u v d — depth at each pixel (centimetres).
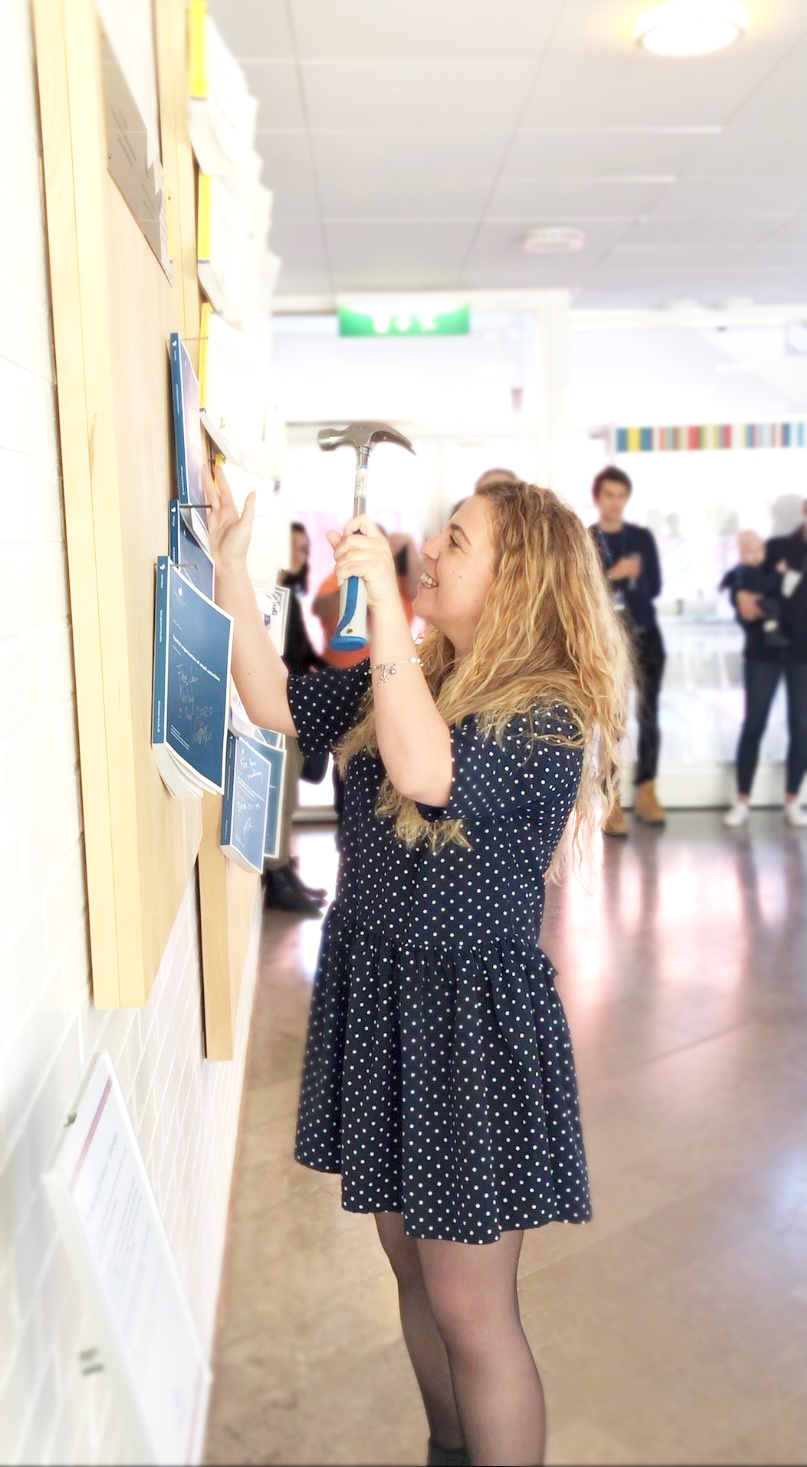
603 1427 82
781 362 556
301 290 546
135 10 118
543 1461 80
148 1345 71
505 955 111
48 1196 71
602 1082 157
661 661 463
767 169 383
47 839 83
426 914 111
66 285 84
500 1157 109
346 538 107
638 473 514
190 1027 145
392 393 549
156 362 106
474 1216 104
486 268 516
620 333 558
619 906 254
